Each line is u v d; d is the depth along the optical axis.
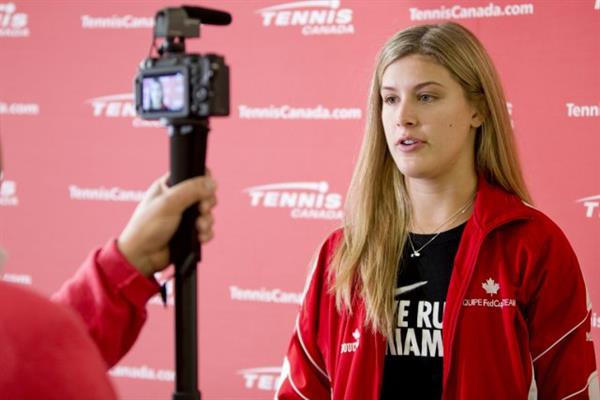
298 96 3.45
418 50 2.08
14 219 3.98
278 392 2.25
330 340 2.19
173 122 1.10
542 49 3.04
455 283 2.05
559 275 2.06
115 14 3.75
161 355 3.74
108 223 3.81
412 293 2.11
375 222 2.20
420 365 2.07
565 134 3.03
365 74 3.34
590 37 2.99
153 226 1.03
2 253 0.96
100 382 0.82
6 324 0.78
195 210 1.05
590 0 2.98
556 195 3.05
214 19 1.23
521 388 2.00
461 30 2.15
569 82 3.02
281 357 3.54
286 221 3.50
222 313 3.62
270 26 3.49
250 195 3.55
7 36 3.94
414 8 3.24
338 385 2.14
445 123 2.06
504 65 3.09
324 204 3.44
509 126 2.19
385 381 2.09
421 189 2.16
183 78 1.09
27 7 3.90
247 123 3.54
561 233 2.11
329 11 3.38
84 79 3.82
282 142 3.49
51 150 3.90
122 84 3.76
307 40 3.43
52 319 0.80
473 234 2.08
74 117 3.85
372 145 2.22
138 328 1.04
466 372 2.01
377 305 2.09
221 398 3.63
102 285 1.00
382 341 2.09
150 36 3.70
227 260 3.60
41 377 0.78
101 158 3.81
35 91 3.91
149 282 1.02
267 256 3.54
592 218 3.01
